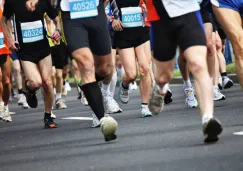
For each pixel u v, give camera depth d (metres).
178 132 20.53
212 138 17.50
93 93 19.66
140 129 22.38
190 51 17.64
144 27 26.89
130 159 16.66
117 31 27.12
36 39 25.91
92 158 17.47
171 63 18.69
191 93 28.23
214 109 26.06
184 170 14.77
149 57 26.75
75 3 19.73
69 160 17.61
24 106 38.78
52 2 20.03
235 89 35.50
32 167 17.27
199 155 16.19
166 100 31.12
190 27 17.70
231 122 21.48
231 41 20.53
